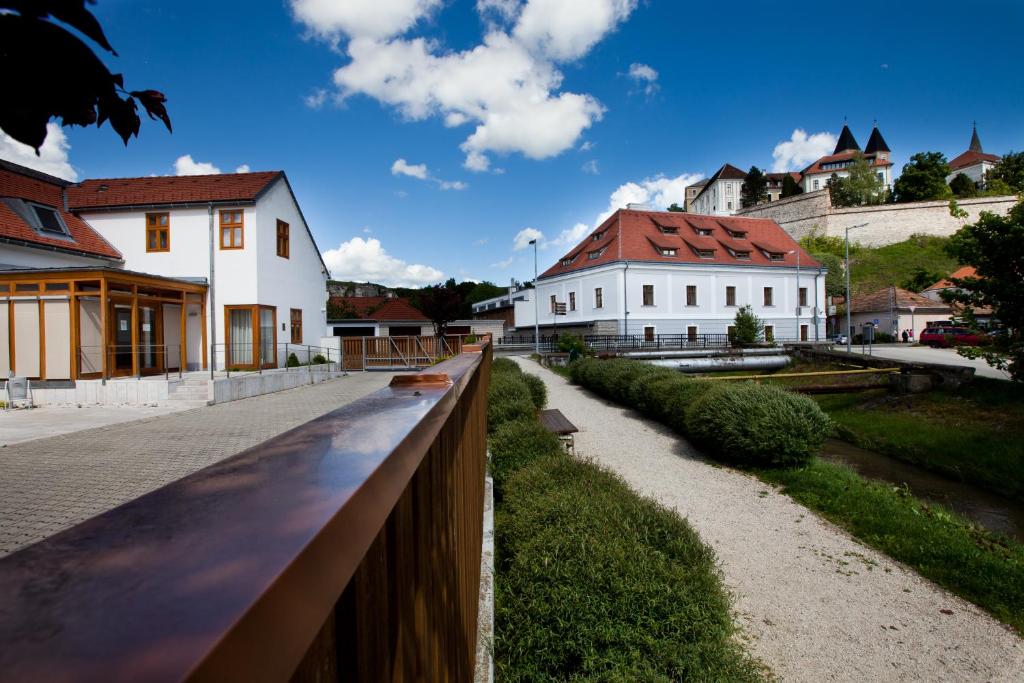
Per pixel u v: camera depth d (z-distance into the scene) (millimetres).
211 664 238
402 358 23797
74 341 12477
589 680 2469
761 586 4812
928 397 14000
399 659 920
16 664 204
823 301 38281
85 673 203
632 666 2527
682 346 32406
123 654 225
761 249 38000
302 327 20734
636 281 33750
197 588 312
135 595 291
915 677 3721
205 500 503
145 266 17484
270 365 18125
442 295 34031
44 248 14531
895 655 3934
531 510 3668
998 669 3818
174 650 236
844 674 3725
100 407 11562
